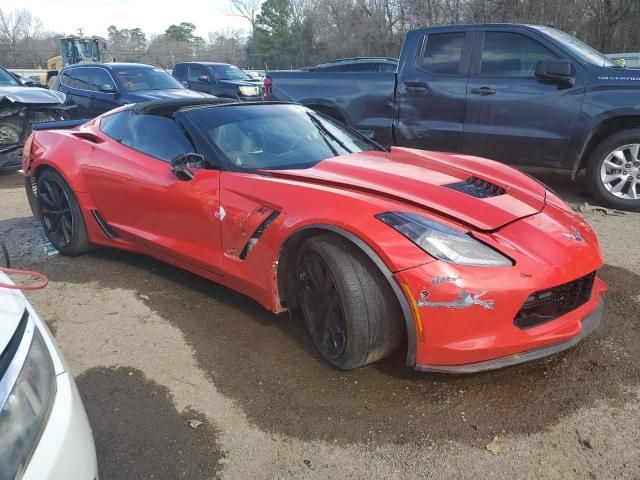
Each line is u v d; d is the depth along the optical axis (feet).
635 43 75.25
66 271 13.38
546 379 8.38
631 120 17.35
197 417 7.82
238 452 7.14
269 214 9.27
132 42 254.47
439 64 19.83
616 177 17.57
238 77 51.72
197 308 11.17
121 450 7.20
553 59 17.71
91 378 8.82
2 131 25.45
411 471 6.72
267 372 8.86
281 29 155.94
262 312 10.91
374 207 8.15
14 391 4.21
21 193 22.76
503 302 7.45
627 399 7.88
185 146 11.23
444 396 8.07
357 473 6.72
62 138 14.07
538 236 8.10
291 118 12.49
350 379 8.57
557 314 8.09
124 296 11.84
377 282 7.87
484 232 7.93
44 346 4.91
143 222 11.98
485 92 18.81
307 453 7.07
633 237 14.82
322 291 8.63
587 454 6.88
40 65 164.96
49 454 4.23
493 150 19.17
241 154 10.82
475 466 6.76
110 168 12.45
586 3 78.38
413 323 7.58
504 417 7.60
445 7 102.94
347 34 136.36
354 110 21.70
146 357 9.41
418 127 20.48
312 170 10.04
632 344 9.32
